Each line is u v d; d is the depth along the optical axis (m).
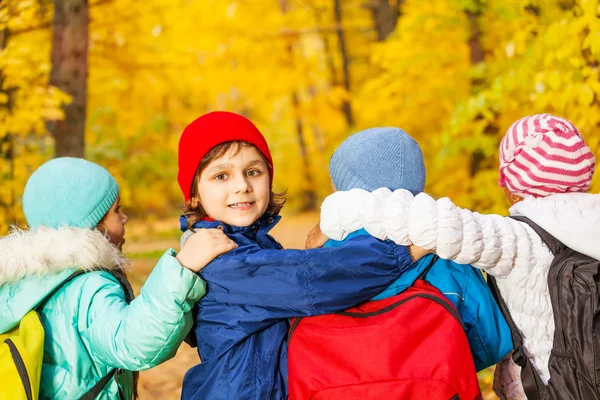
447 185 7.39
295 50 17.41
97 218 2.07
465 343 1.78
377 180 2.03
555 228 1.92
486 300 1.99
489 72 6.21
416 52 8.00
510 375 2.10
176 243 12.22
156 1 12.16
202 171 2.05
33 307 1.89
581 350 1.79
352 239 1.92
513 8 5.95
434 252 1.95
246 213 2.05
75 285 1.94
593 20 3.98
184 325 1.81
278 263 1.83
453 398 1.69
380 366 1.71
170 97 15.29
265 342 1.90
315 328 1.83
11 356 1.77
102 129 10.85
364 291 1.86
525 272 1.91
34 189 2.04
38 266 1.90
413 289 1.91
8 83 5.98
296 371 1.76
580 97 4.02
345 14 16.17
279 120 22.09
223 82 14.99
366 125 10.78
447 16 7.39
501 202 5.86
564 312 1.83
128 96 13.16
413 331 1.76
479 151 6.44
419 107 8.80
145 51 12.45
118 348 1.79
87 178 2.05
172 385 4.71
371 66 15.44
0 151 6.05
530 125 2.07
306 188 21.23
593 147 4.13
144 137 12.70
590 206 1.97
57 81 6.71
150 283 1.80
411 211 1.85
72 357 1.89
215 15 14.00
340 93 15.13
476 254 1.86
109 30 11.13
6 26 6.15
